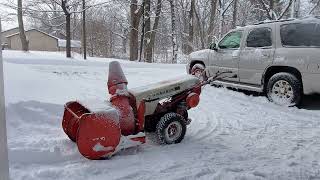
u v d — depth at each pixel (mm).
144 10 23922
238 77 8914
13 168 3959
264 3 21719
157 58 34156
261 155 4805
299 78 7664
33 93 6707
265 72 8227
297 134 5863
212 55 9656
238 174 4070
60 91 7535
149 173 4039
